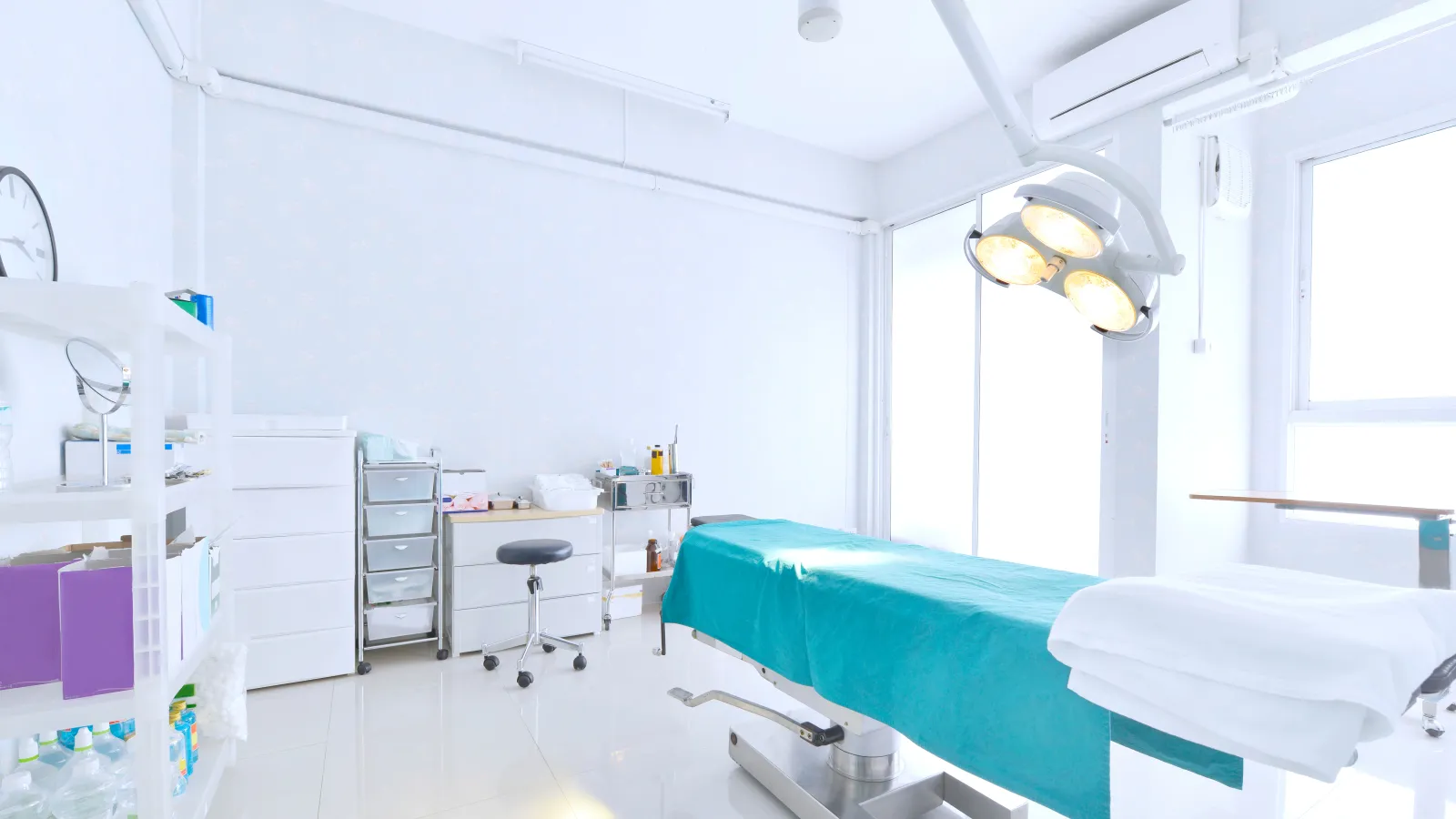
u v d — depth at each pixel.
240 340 3.10
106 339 1.72
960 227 4.71
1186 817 1.88
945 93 4.00
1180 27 2.86
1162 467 3.00
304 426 3.00
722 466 4.44
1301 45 2.60
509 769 2.13
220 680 2.03
